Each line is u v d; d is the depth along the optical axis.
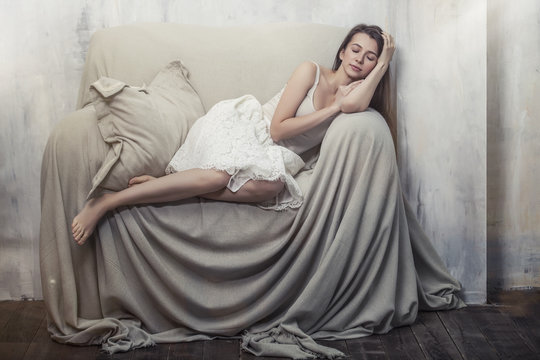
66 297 2.84
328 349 2.68
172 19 3.30
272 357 2.69
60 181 2.85
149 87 3.11
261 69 3.21
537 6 3.38
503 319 3.04
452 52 3.20
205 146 2.87
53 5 3.26
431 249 3.19
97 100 2.86
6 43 3.27
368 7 3.28
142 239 2.81
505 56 3.41
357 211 2.85
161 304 2.84
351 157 2.86
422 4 3.20
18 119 3.31
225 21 3.31
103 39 3.22
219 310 2.85
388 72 3.17
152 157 2.86
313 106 3.10
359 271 2.89
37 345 2.82
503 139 3.44
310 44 3.22
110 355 2.70
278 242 2.85
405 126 3.24
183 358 2.67
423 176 3.26
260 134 3.06
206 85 3.20
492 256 3.47
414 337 2.85
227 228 2.84
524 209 3.45
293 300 2.90
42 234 2.88
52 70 3.29
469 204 3.25
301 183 2.94
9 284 3.37
